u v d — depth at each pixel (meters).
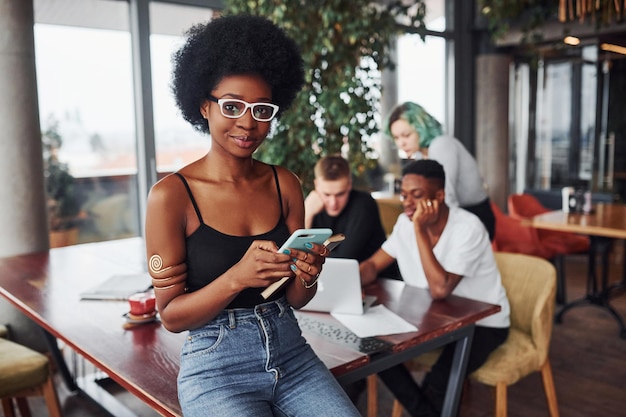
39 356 2.36
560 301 4.65
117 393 3.05
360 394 2.81
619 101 6.78
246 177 1.34
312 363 1.38
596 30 5.57
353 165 4.04
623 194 6.93
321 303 2.07
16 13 3.30
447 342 1.96
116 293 2.30
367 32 3.88
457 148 3.44
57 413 2.37
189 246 1.27
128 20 4.30
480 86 6.73
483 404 3.01
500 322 2.36
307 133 3.92
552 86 7.07
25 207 3.42
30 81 3.40
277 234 1.35
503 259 2.60
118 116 4.34
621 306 4.62
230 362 1.25
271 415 1.26
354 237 2.86
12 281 2.58
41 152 3.50
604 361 3.55
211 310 1.20
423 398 2.33
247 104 1.22
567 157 7.09
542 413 2.90
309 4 3.81
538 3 5.94
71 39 4.09
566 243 4.65
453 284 2.22
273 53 1.26
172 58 1.34
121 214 4.46
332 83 3.92
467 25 6.66
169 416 1.37
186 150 4.58
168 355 1.69
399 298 2.24
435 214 2.24
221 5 4.68
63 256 3.09
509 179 7.03
